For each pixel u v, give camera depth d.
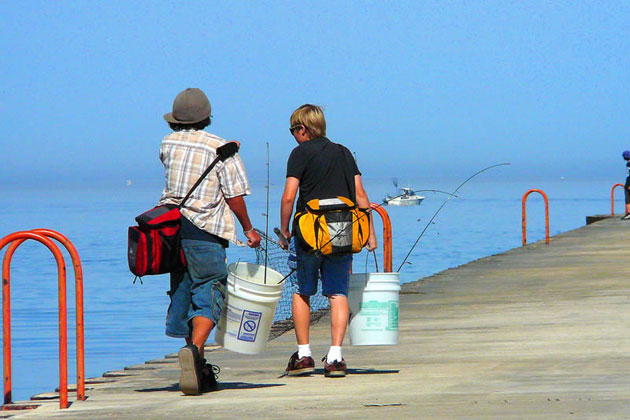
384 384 22.91
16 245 21.83
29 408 21.47
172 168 21.86
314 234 23.06
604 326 32.44
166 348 51.81
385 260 46.88
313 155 23.55
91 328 61.38
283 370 26.11
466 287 47.28
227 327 22.36
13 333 59.69
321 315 38.06
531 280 49.56
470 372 24.38
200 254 21.58
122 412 20.38
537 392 21.17
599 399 20.16
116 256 131.88
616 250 67.44
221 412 19.94
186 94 22.25
